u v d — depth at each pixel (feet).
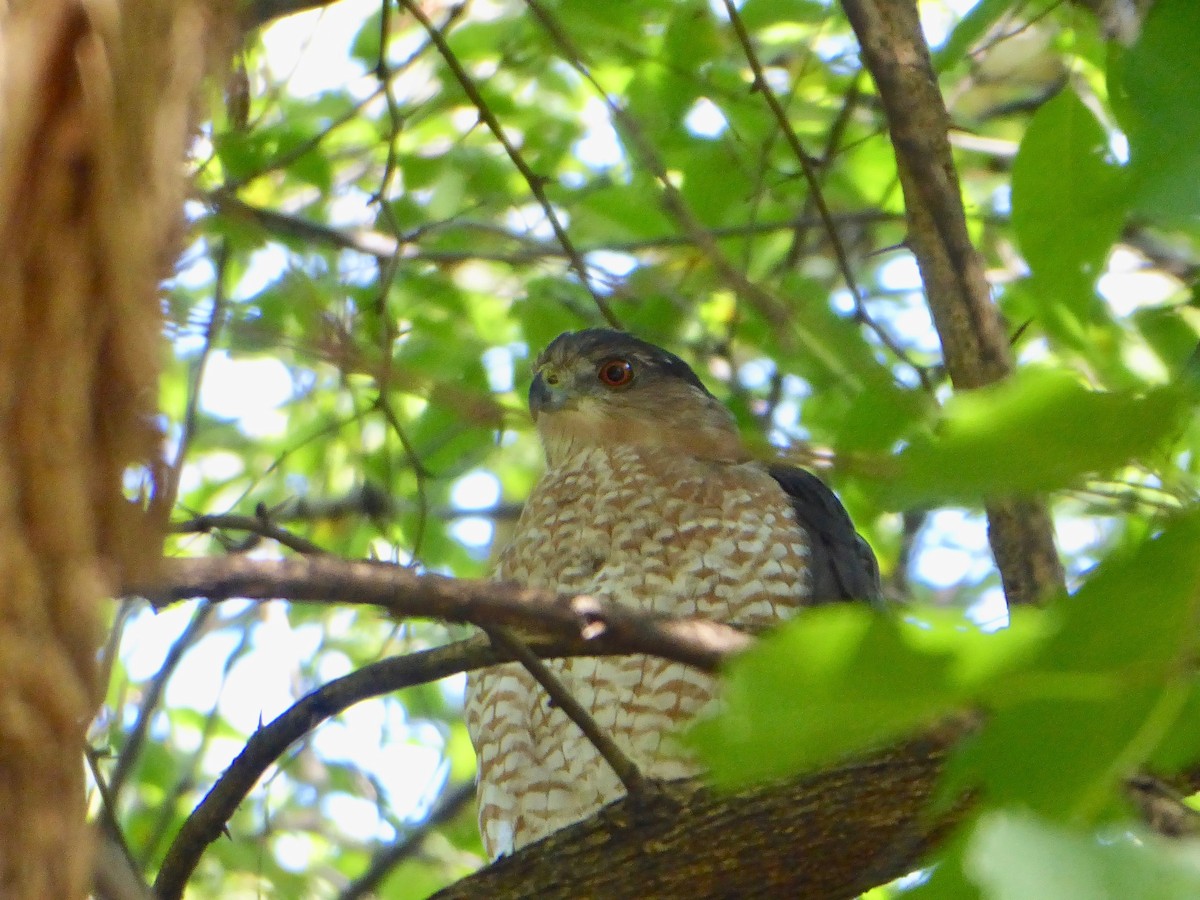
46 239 8.12
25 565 8.14
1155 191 9.69
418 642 42.27
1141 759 8.66
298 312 25.75
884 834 19.86
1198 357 11.10
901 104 25.13
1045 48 36.81
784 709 8.75
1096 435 8.03
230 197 22.85
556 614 17.30
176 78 8.43
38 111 8.03
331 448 39.40
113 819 19.07
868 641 8.68
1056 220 15.39
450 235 39.17
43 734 8.20
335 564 16.05
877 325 25.25
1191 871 7.94
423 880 43.27
